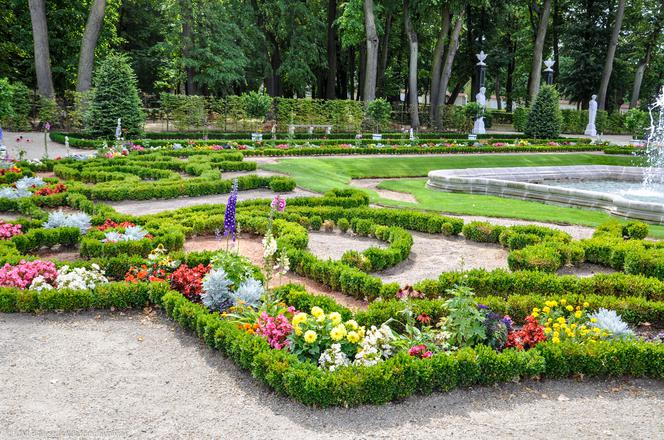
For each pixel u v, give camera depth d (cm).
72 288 601
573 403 442
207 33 3078
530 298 602
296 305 579
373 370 426
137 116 2084
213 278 568
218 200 1201
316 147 2198
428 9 3341
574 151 2719
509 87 4844
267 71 3578
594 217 1160
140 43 3678
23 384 439
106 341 527
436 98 3484
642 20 4200
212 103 2762
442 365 444
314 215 1016
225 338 493
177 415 405
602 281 667
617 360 484
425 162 2092
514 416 418
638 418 423
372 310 548
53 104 2414
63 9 2714
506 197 1431
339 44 4122
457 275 654
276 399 431
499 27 3975
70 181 1221
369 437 383
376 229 930
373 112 2814
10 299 575
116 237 766
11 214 997
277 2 3222
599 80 4241
